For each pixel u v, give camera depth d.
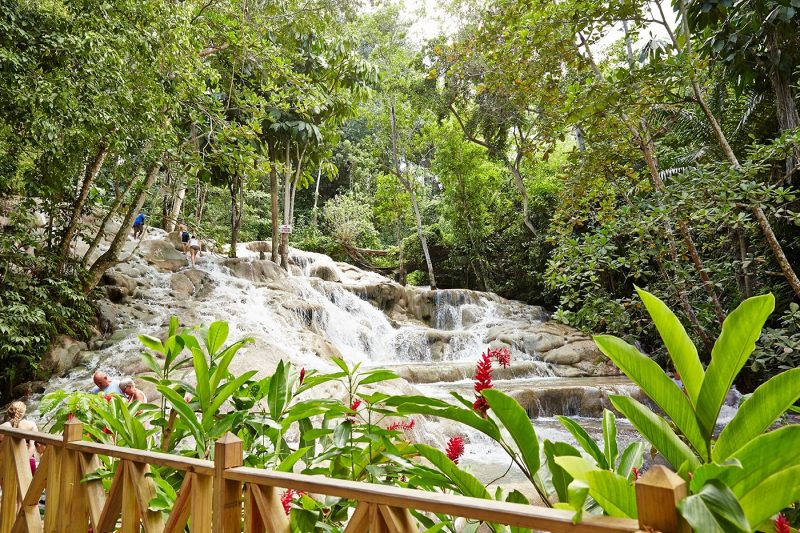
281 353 8.54
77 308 9.23
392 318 16.31
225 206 22.25
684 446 1.07
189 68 6.89
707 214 5.00
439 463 1.38
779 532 0.93
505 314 16.61
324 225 26.66
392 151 21.00
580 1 5.65
